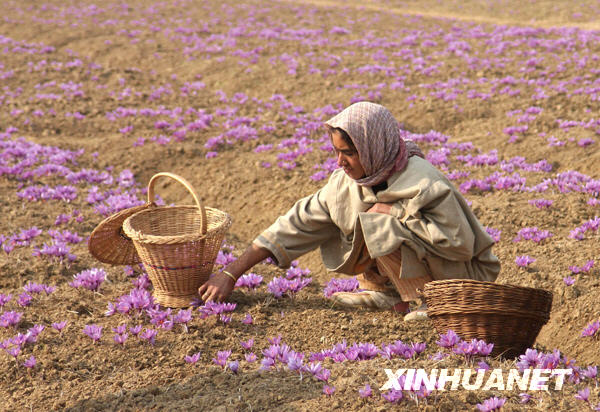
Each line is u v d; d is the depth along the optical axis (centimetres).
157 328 396
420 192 362
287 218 418
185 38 1705
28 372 346
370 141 362
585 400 284
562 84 1115
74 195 704
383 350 351
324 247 432
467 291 338
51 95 1152
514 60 1355
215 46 1592
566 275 496
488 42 1606
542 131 907
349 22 2053
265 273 520
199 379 333
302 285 454
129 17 2067
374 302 429
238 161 843
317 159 826
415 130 999
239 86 1285
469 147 869
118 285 475
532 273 507
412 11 2486
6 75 1282
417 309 418
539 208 627
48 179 778
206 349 373
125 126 1019
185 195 776
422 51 1534
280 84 1263
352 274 426
